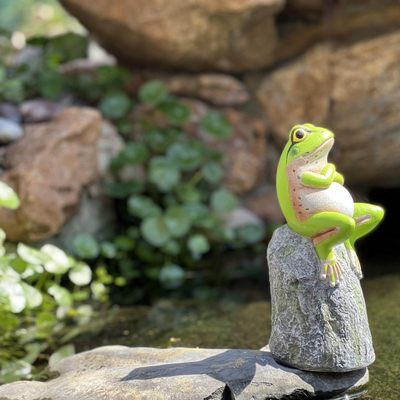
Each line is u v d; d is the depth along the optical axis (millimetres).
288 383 994
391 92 1802
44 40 2012
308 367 1002
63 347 1299
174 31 1755
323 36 1848
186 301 1544
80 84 1936
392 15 1790
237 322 1360
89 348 1288
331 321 999
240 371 1005
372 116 1832
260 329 1310
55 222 1613
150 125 1909
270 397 983
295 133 1005
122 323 1406
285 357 1015
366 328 1021
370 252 1879
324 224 979
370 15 1806
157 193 1907
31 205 1574
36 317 1446
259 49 1861
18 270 1305
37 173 1596
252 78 1933
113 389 991
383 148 1860
